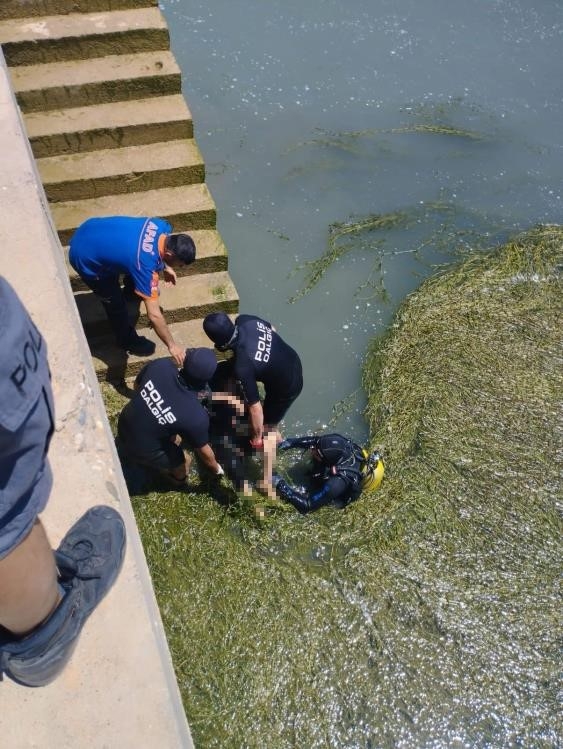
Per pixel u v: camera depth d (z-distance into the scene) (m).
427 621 5.57
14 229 3.87
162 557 5.58
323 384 6.88
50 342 3.39
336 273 7.59
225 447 6.08
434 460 6.35
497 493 6.22
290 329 7.18
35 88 6.27
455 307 7.41
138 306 6.34
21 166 4.20
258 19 9.90
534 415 6.71
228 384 5.77
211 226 6.65
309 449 6.32
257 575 5.58
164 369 5.15
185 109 6.62
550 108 9.27
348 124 8.84
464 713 5.27
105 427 3.31
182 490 5.90
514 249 7.89
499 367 7.01
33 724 2.55
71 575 2.53
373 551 5.80
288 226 7.88
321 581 5.63
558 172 8.66
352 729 5.12
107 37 6.46
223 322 5.25
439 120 8.99
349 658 5.36
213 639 5.29
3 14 6.37
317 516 5.94
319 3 10.23
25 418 1.69
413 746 5.12
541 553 5.96
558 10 10.44
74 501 2.99
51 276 3.65
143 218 5.35
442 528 5.99
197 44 9.48
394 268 7.69
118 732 2.56
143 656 2.68
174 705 2.66
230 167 8.27
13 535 1.92
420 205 8.20
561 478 6.36
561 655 5.52
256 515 5.83
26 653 2.31
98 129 6.36
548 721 5.27
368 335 7.21
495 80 9.52
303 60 9.46
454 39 9.95
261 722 5.04
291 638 5.36
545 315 7.46
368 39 9.84
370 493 6.09
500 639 5.55
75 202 6.43
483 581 5.78
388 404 6.68
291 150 8.51
